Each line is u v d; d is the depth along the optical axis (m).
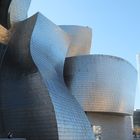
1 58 30.08
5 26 32.75
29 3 37.53
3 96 28.08
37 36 30.48
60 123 24.59
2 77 29.00
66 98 28.47
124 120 49.28
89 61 42.09
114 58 43.38
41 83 26.16
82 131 28.25
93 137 30.52
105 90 41.69
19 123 26.23
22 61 28.55
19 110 26.62
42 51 30.69
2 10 33.28
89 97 41.00
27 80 27.16
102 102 41.34
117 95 42.66
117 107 42.50
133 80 48.06
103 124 43.97
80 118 28.94
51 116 24.61
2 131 26.86
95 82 41.47
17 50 29.48
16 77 28.09
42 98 25.61
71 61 42.47
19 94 27.19
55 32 34.88
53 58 32.81
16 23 33.19
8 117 27.00
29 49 28.50
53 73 30.75
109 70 42.50
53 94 26.03
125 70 44.59
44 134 24.48
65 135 24.83
